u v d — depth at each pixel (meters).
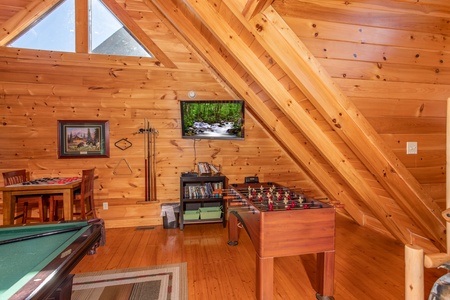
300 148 3.25
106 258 2.87
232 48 2.23
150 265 2.70
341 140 2.35
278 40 1.80
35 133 3.81
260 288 1.93
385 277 2.44
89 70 3.91
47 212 3.57
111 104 4.00
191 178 3.79
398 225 2.88
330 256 2.03
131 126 4.08
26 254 1.36
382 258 2.84
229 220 3.23
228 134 4.19
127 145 4.07
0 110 3.70
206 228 3.91
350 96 2.05
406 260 1.36
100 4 3.99
